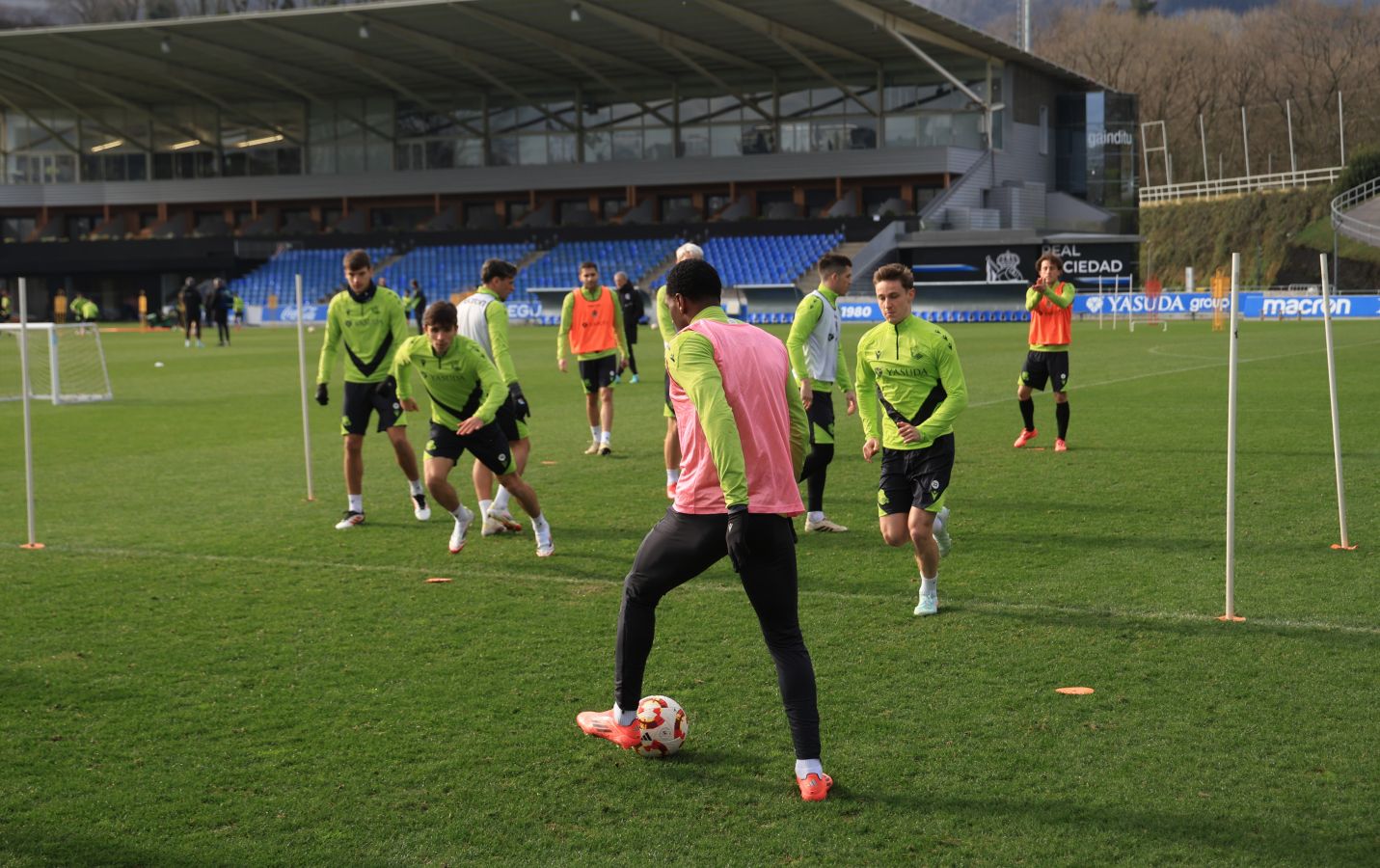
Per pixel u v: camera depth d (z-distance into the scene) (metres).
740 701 5.14
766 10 41.75
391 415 9.05
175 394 20.19
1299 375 19.58
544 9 42.59
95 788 4.37
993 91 50.06
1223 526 8.40
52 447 13.77
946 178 49.62
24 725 4.97
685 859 3.79
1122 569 7.28
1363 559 7.32
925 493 6.29
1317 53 78.81
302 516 9.51
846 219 46.59
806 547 8.11
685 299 4.46
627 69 52.00
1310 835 3.86
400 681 5.47
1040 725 4.80
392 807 4.18
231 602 6.88
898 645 5.86
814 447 8.47
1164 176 82.75
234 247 52.69
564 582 7.30
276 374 24.41
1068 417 12.04
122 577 7.50
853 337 32.78
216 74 52.81
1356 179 59.09
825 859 3.77
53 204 58.94
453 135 56.19
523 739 4.78
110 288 55.78
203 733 4.88
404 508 9.83
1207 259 64.00
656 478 11.04
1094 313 41.47
